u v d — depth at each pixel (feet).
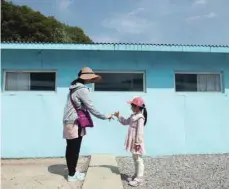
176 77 28.78
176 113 28.19
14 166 23.61
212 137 28.48
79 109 18.58
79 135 18.58
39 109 27.37
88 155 27.37
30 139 27.20
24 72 27.84
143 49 26.96
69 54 27.71
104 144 27.53
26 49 26.71
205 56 28.81
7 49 26.81
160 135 27.91
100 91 27.78
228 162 24.34
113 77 28.07
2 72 27.50
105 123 27.61
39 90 27.73
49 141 27.25
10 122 27.22
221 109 28.76
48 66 27.55
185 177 20.25
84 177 19.53
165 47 27.14
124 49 26.81
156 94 28.07
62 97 27.45
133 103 18.57
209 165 23.41
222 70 28.94
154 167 23.00
